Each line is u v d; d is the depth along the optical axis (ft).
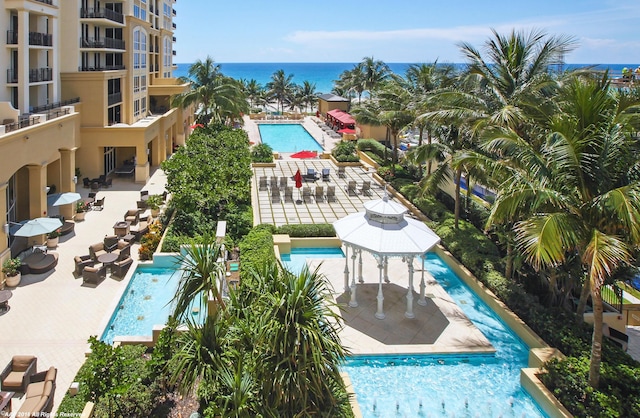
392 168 102.27
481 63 61.31
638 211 29.45
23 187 69.26
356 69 211.41
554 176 36.27
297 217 78.89
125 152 113.80
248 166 84.79
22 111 72.79
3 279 51.55
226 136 112.47
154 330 38.83
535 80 54.60
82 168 96.07
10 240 61.46
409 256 46.14
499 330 47.06
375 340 43.96
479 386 38.81
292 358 28.76
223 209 72.28
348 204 86.84
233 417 28.27
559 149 34.71
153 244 60.80
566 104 40.04
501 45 60.80
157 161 119.14
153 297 51.13
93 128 94.68
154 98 138.72
